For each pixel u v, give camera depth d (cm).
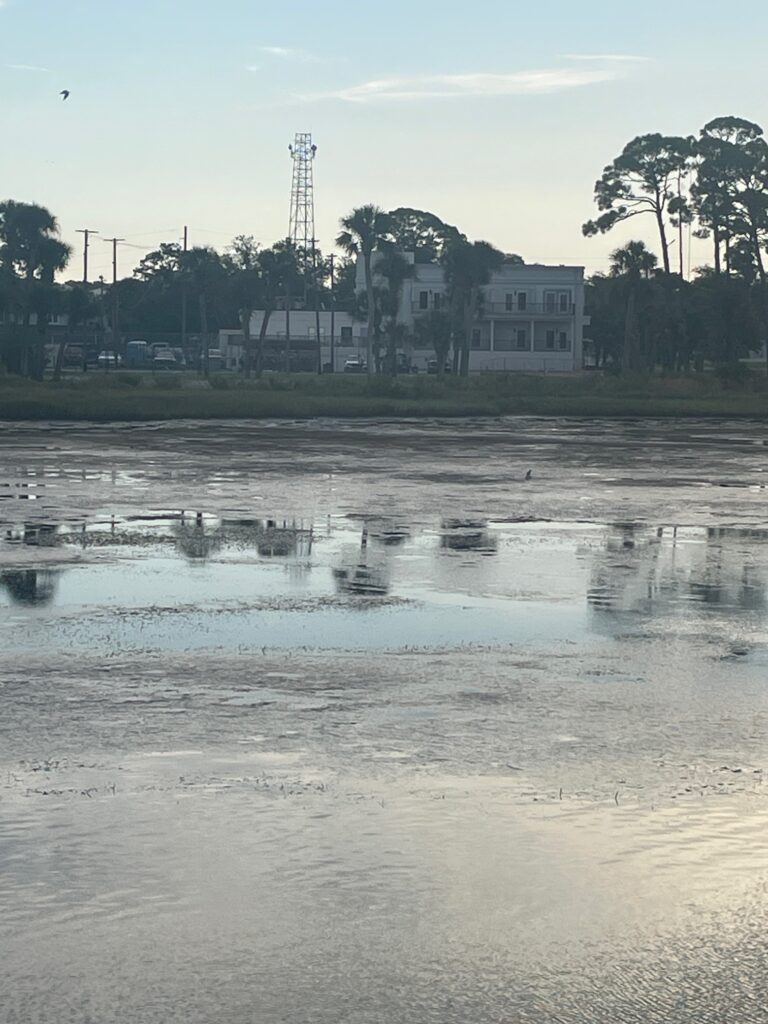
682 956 655
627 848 794
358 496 2961
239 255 11862
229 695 1173
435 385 9062
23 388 8281
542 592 1758
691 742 1034
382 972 636
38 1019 589
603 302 13525
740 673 1288
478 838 809
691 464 4053
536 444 4941
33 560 1978
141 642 1398
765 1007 608
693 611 1634
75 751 991
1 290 9894
